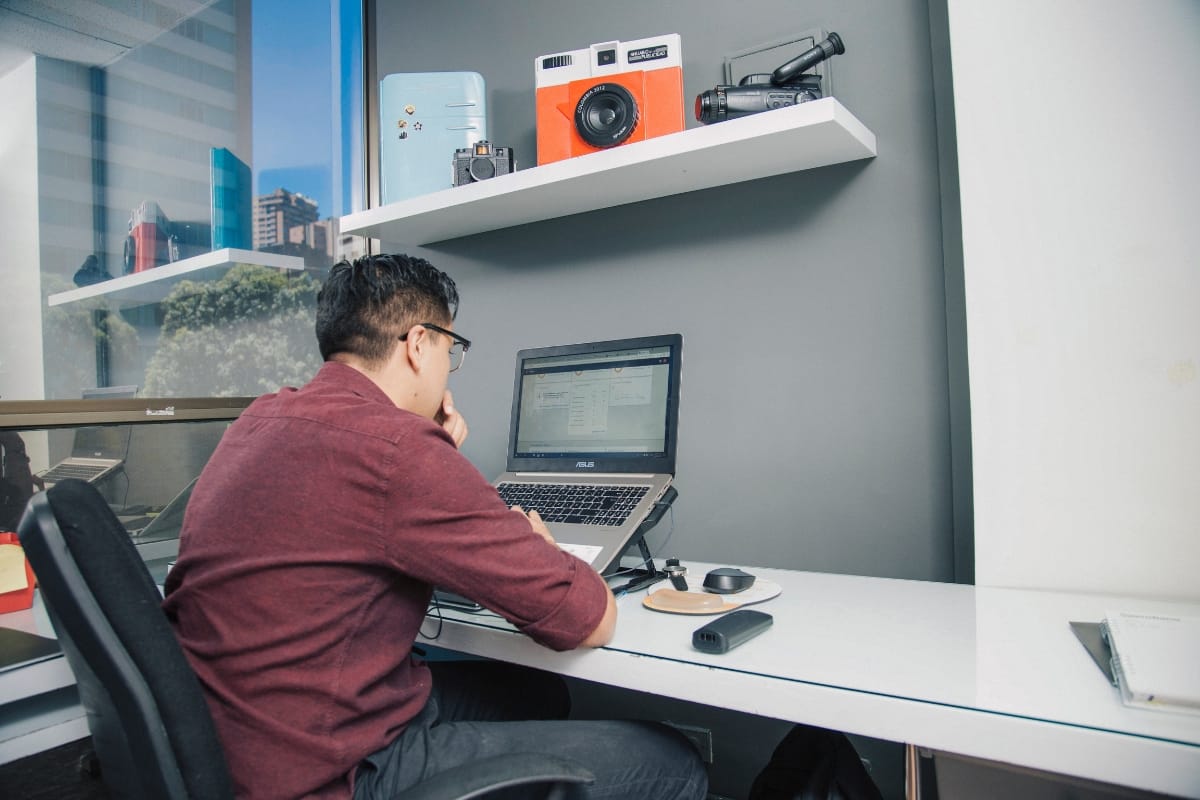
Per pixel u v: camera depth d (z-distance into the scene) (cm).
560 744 91
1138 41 107
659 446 133
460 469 83
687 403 160
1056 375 112
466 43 195
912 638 92
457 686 122
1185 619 84
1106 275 109
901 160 136
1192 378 103
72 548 68
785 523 148
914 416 135
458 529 80
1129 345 107
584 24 175
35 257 181
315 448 81
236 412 189
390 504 80
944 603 108
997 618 99
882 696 73
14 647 108
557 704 131
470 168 164
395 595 85
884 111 138
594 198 161
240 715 78
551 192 155
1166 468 104
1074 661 82
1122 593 108
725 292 155
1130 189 107
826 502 143
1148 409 106
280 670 78
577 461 142
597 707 172
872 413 139
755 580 120
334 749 78
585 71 150
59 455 157
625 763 91
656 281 164
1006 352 116
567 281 177
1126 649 75
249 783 77
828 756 97
